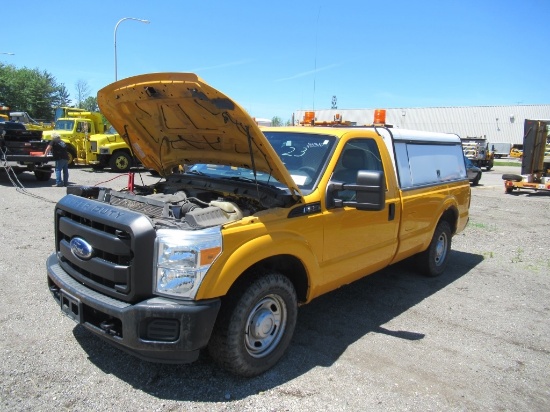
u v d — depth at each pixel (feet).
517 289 20.30
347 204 13.01
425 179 19.11
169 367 11.96
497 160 158.20
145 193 15.79
